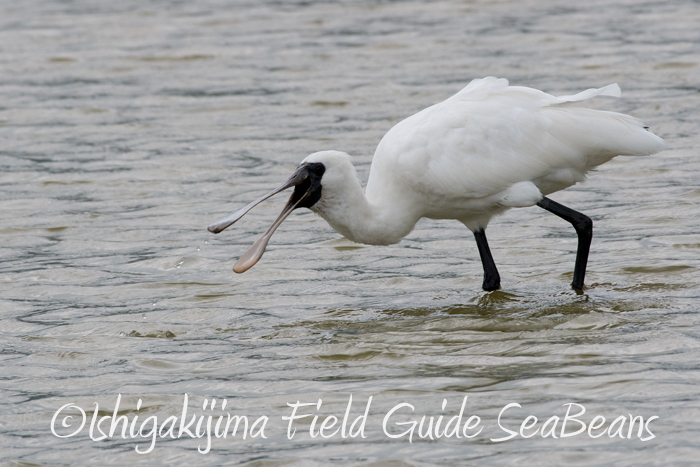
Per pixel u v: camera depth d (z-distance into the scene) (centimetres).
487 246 1339
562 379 977
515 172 1269
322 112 2381
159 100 2552
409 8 3662
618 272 1360
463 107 1290
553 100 1288
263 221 1698
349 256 1511
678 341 1067
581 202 1727
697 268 1351
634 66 2673
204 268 1470
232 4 3888
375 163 1323
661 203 1667
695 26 3134
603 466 812
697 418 879
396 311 1255
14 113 2458
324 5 3803
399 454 848
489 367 1024
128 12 3747
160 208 1770
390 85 2594
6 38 3325
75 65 2936
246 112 2409
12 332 1219
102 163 2053
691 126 2145
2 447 900
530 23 3312
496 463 825
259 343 1149
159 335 1195
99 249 1565
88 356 1123
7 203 1817
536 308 1231
